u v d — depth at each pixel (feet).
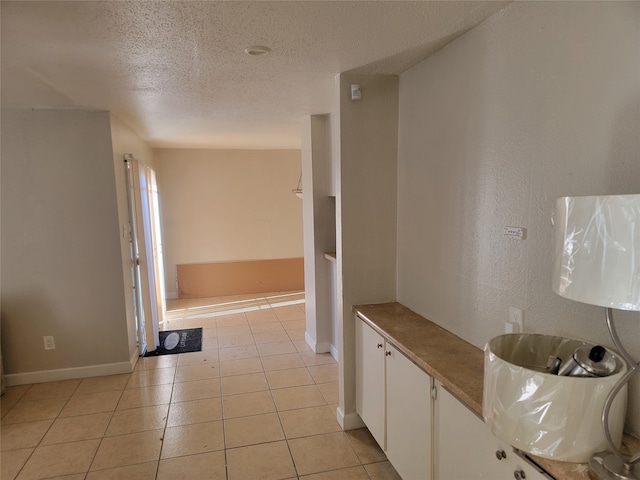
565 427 3.45
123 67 7.23
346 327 8.56
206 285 20.89
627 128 3.80
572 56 4.31
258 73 7.75
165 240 20.27
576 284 3.17
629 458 3.28
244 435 8.61
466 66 6.05
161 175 19.86
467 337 6.37
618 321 3.96
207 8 5.07
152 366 12.22
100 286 11.33
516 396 3.64
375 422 7.63
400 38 6.22
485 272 5.84
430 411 5.60
